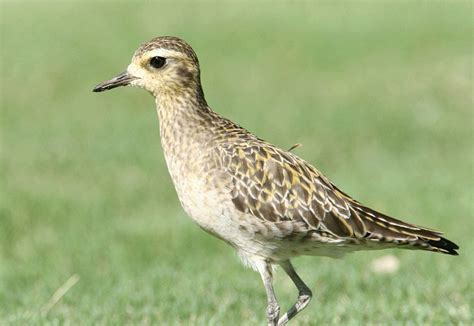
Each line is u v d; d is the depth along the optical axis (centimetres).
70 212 1593
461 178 1705
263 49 2775
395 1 3206
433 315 1021
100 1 3222
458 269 1188
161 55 923
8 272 1301
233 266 1266
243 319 1048
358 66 2630
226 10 3127
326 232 889
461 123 2194
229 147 889
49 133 2130
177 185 918
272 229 883
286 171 888
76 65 2638
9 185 1714
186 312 1063
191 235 1427
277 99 2380
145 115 2283
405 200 1545
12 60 2667
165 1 3209
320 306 1089
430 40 2805
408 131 2125
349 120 2188
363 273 1209
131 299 1114
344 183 1712
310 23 3003
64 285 1181
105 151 1955
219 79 2539
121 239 1440
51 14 3089
